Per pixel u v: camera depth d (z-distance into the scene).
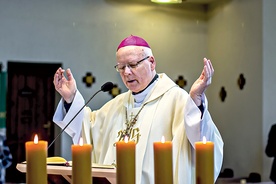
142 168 3.21
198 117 2.82
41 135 10.05
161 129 3.29
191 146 3.08
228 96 10.02
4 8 9.73
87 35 10.08
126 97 3.54
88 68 10.05
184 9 10.68
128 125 3.41
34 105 10.04
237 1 9.73
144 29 10.41
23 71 9.95
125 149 2.00
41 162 2.02
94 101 10.04
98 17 10.15
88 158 2.02
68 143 9.89
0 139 6.42
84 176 2.01
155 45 10.49
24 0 9.82
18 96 9.96
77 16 10.05
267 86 8.98
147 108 3.39
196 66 10.71
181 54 10.63
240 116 9.60
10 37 9.74
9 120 9.92
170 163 2.03
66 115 3.37
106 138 3.53
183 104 3.26
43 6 9.90
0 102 9.63
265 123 8.95
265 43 9.00
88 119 3.59
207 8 10.77
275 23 9.05
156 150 2.04
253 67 9.23
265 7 9.02
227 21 10.07
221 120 10.25
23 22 9.80
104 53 10.14
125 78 3.38
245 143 9.43
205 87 2.79
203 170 2.00
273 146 8.02
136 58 3.30
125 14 10.32
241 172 9.50
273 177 8.01
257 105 9.09
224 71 10.17
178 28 10.63
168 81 3.43
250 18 9.34
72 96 3.35
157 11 10.51
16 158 9.93
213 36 10.59
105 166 2.75
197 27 10.74
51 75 10.05
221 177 9.47
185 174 3.03
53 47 9.92
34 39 9.84
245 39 9.48
